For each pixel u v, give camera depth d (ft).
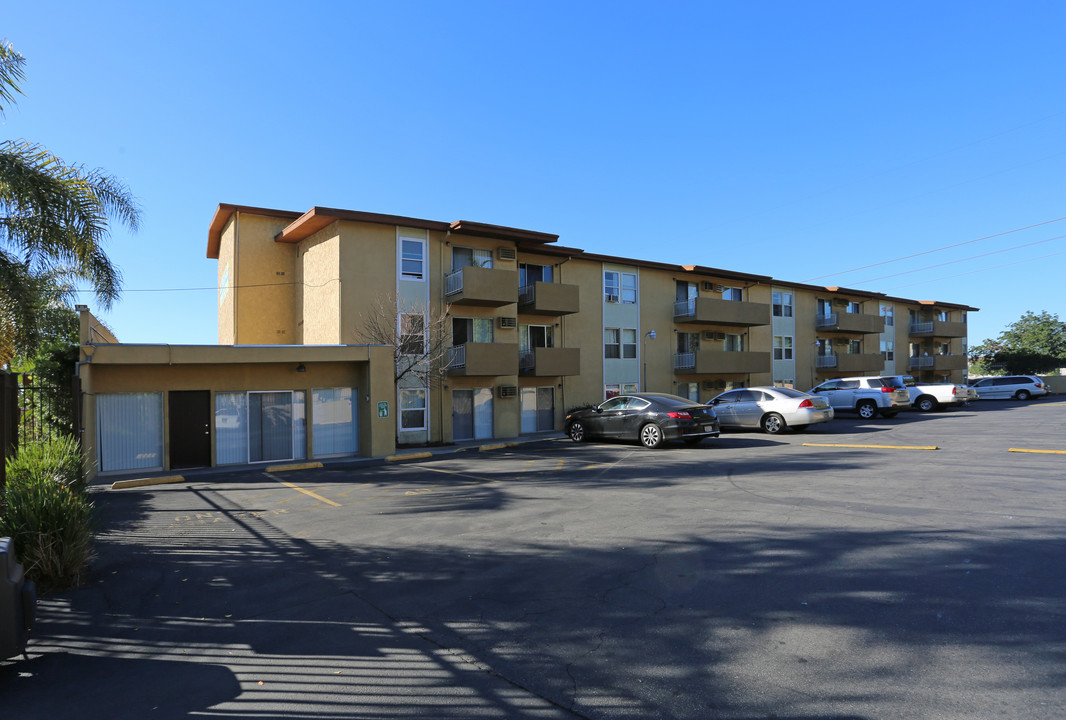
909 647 12.59
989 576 16.58
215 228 83.30
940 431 59.62
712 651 12.82
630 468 40.19
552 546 21.48
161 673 12.78
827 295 124.57
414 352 68.33
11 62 29.89
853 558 18.65
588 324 89.35
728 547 20.36
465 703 11.20
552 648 13.34
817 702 10.66
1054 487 28.94
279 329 77.20
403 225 69.87
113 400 47.21
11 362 44.65
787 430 66.54
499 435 76.28
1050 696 10.51
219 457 50.80
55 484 20.86
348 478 41.55
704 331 103.24
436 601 16.53
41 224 31.37
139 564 20.98
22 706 11.49
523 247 81.10
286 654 13.56
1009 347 201.67
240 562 21.03
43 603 17.20
